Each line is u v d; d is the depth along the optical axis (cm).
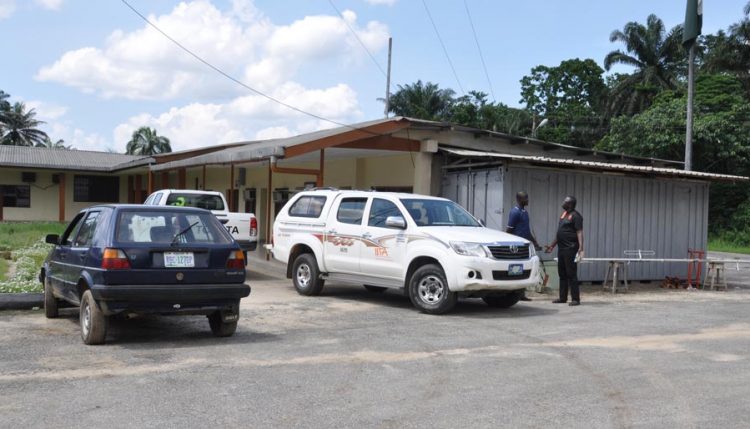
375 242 1114
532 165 1451
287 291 1285
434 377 639
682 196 1678
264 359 701
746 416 530
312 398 562
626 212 1593
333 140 1462
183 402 543
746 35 4462
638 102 5244
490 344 801
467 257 1000
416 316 1012
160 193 1500
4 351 716
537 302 1203
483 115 5703
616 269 1401
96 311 734
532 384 618
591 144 5488
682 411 542
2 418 495
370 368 671
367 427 490
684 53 5206
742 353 768
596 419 518
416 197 1146
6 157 3744
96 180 3912
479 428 492
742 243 3628
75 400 542
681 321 1001
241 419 503
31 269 1400
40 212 3766
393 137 1584
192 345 764
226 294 767
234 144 2553
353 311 1052
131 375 623
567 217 1179
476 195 1526
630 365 699
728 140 3675
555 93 5947
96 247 740
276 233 1303
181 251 752
